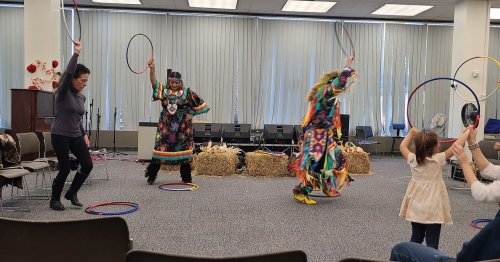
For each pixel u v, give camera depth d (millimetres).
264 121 10602
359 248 3375
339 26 10656
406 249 1900
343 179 5164
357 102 10703
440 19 10602
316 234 3746
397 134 10523
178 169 7340
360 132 9945
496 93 10828
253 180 6625
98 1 9516
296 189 5141
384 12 10008
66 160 4223
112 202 4691
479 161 1948
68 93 4109
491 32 10867
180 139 5969
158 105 10312
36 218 4000
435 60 10859
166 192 5480
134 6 9922
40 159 5148
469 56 8367
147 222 3994
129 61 10211
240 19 10453
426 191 2805
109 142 10195
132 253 1179
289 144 8992
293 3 9383
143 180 6332
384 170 8164
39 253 1510
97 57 10086
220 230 3793
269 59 10562
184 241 3449
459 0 8578
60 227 1479
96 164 7945
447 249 3428
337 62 10711
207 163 6977
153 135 8359
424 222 2768
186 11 10258
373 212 4629
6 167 4402
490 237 1498
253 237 3602
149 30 10258
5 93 9883
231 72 10469
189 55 10359
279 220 4203
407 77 10844
